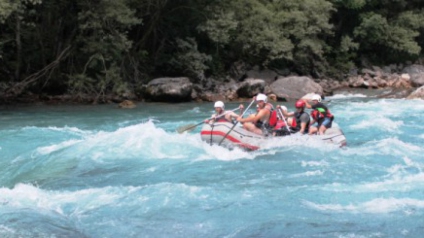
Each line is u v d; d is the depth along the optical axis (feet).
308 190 27.53
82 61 72.38
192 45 81.30
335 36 112.78
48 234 21.95
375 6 119.44
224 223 23.26
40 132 46.01
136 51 80.33
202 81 80.89
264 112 38.75
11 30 69.46
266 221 23.35
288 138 38.17
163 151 36.58
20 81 69.72
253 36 86.22
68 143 39.45
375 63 115.85
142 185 29.07
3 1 55.06
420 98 73.56
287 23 91.91
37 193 27.50
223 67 88.58
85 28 68.39
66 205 25.50
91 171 32.32
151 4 76.33
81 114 57.88
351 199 26.05
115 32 69.51
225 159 34.96
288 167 32.65
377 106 65.41
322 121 38.96
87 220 23.61
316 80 98.27
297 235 21.89
